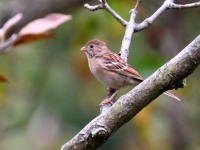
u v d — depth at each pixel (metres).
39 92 13.14
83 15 11.45
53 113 13.61
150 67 10.31
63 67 13.38
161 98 11.39
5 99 11.82
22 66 12.75
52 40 13.11
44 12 11.09
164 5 5.95
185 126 11.59
